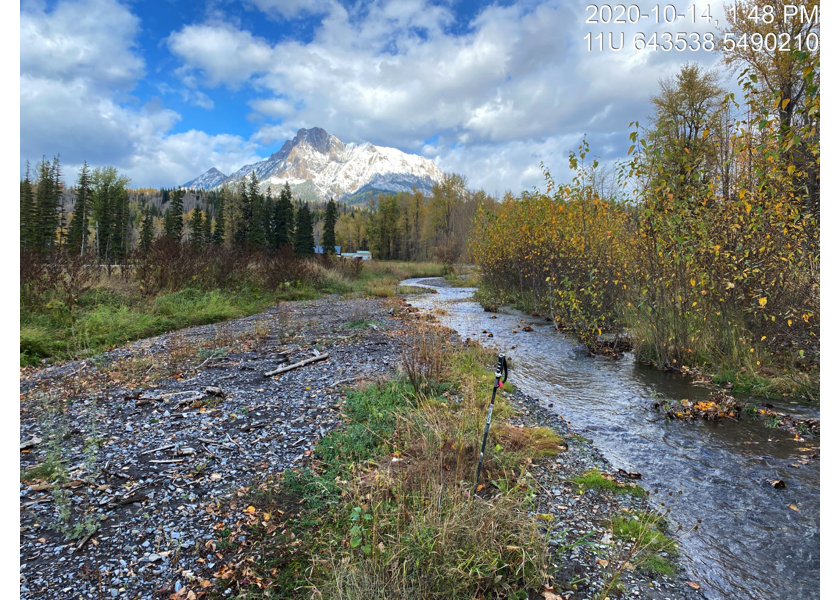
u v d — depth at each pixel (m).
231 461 4.43
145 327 10.84
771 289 7.15
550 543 3.29
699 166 7.61
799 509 3.77
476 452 4.48
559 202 11.35
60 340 9.23
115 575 2.89
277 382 6.93
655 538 3.36
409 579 2.72
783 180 6.52
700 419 5.81
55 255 13.11
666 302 8.50
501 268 17.91
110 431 5.04
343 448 4.57
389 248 76.69
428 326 11.84
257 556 3.12
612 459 4.75
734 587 2.91
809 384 6.40
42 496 3.72
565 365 8.64
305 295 19.55
